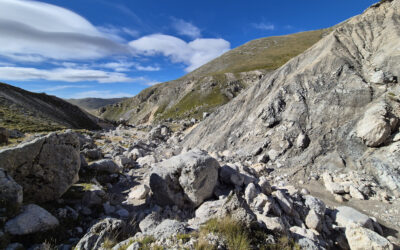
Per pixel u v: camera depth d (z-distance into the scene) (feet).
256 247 17.52
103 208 30.32
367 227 26.78
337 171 45.01
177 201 32.17
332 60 67.26
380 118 43.32
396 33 62.90
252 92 88.33
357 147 46.50
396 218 30.25
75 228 23.93
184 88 568.41
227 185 35.94
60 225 22.80
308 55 81.76
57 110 225.15
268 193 33.65
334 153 48.73
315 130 55.26
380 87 52.75
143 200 36.68
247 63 632.38
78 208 28.35
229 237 17.56
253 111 75.77
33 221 19.99
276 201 31.37
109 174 49.06
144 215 28.68
